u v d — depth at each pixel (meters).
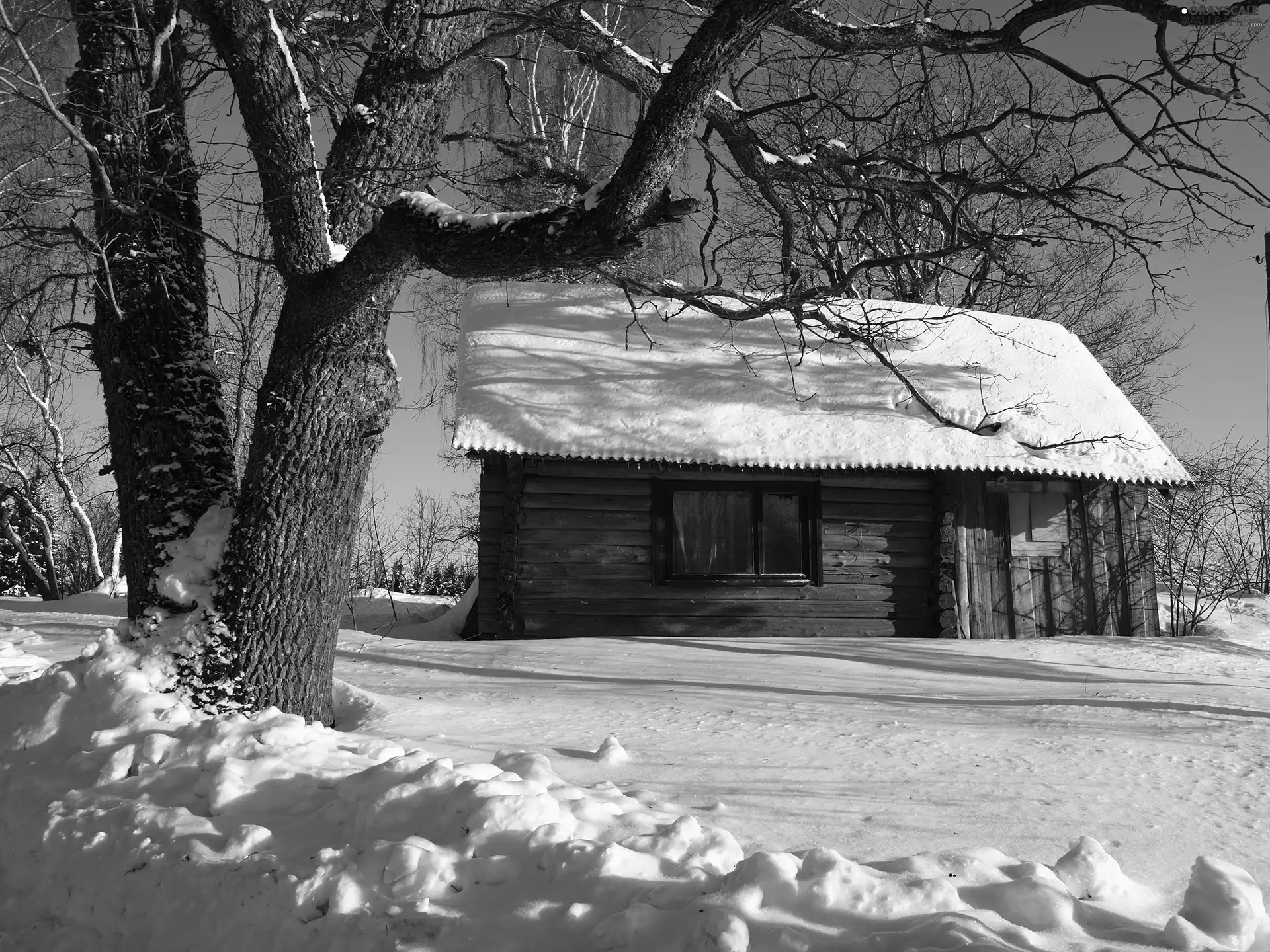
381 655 11.08
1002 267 8.41
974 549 14.75
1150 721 7.36
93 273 6.79
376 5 7.99
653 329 16.22
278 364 6.70
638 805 4.58
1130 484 15.02
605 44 8.62
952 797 5.15
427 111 7.15
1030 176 10.36
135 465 7.03
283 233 6.63
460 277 6.24
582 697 8.28
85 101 7.38
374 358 6.84
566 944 3.28
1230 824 4.79
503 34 6.88
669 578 14.12
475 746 6.19
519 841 3.80
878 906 3.30
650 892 3.41
